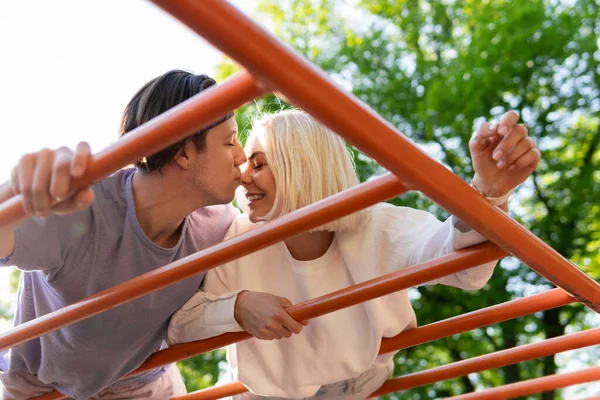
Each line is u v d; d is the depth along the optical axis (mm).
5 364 1562
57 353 1452
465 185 846
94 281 1354
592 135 6414
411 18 7488
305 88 667
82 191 798
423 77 6695
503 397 1563
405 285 1132
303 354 1482
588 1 6305
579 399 1656
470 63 6293
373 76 7121
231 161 1338
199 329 1424
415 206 5832
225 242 1029
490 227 887
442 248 1265
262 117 1489
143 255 1365
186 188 1331
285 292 1502
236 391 1595
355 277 1433
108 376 1499
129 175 1384
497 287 5938
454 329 1370
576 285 1004
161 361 1461
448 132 6234
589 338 1366
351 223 1422
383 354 1459
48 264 1271
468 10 7230
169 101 1391
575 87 6207
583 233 6117
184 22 622
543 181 6410
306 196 1390
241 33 632
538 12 6238
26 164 789
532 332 6348
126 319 1395
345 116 698
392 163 758
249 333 1359
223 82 715
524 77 6113
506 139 913
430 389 6453
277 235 974
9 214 829
